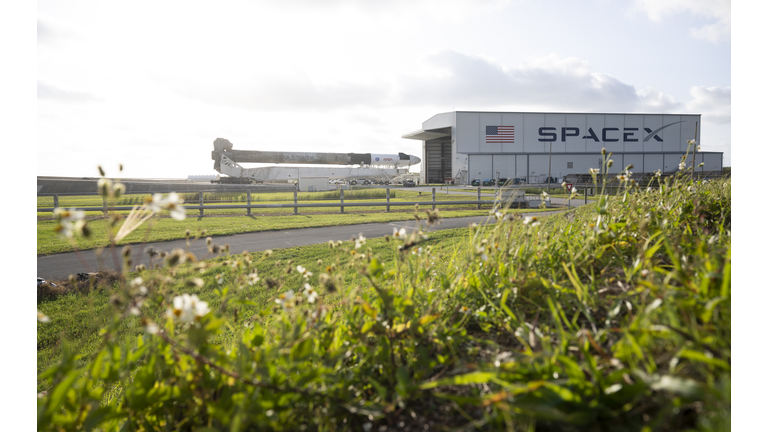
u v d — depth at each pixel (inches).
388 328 65.7
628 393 41.9
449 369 65.2
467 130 2122.3
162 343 56.4
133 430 53.9
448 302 83.7
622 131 2148.1
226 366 53.0
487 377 46.5
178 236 336.8
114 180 41.4
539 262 93.3
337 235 350.0
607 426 42.2
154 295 54.1
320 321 66.5
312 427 52.9
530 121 2130.9
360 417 56.6
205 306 47.9
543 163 2137.1
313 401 55.4
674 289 55.6
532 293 80.3
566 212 148.8
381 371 67.0
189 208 533.0
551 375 48.9
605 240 97.8
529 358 50.7
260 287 132.3
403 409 56.9
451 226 384.5
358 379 63.6
